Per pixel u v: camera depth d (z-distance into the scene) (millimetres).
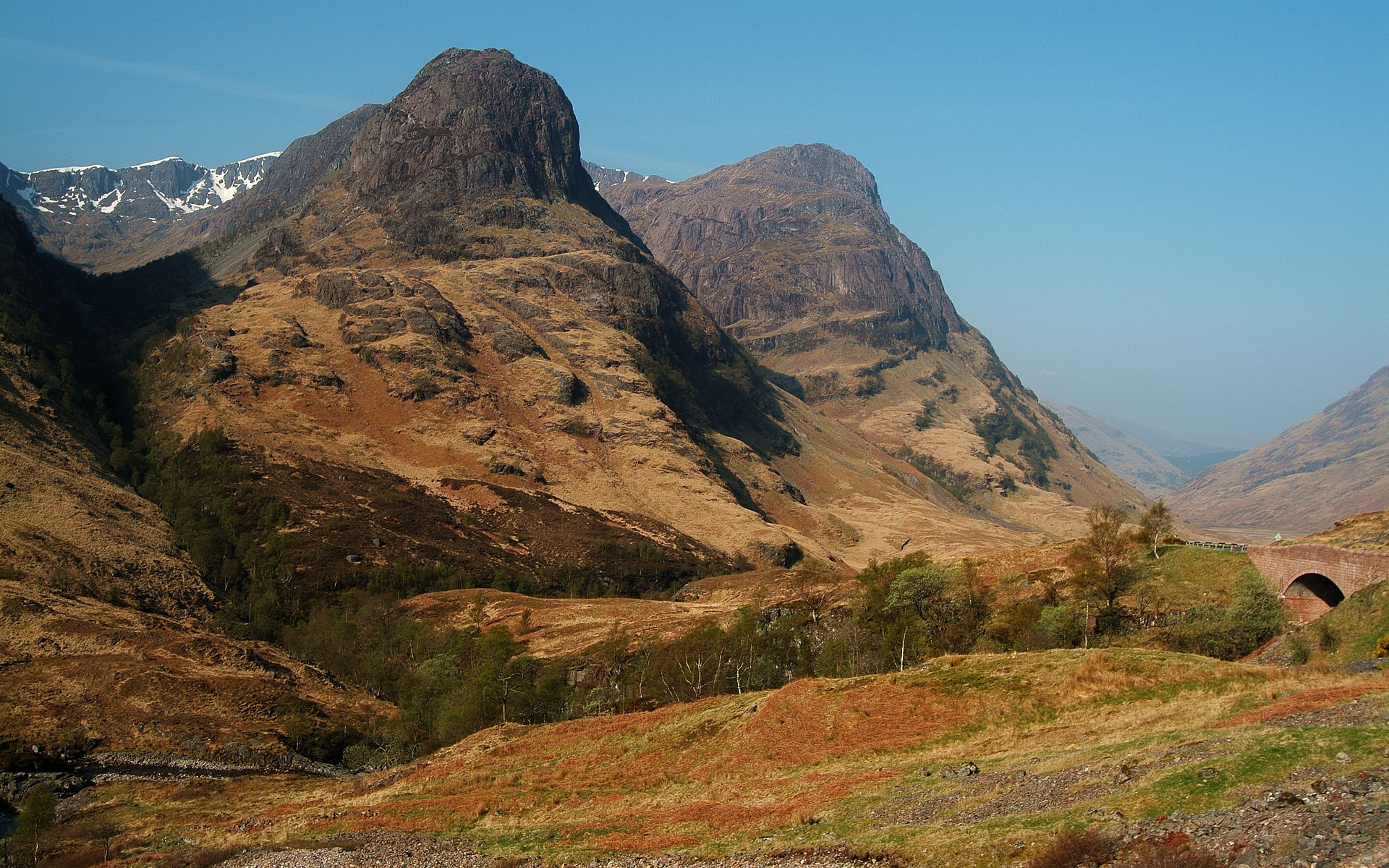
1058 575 117500
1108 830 39250
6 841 93688
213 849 76938
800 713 73750
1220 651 88062
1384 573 82688
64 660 145625
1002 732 62719
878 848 45188
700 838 55875
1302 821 34469
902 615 110312
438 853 63219
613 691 128375
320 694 159875
